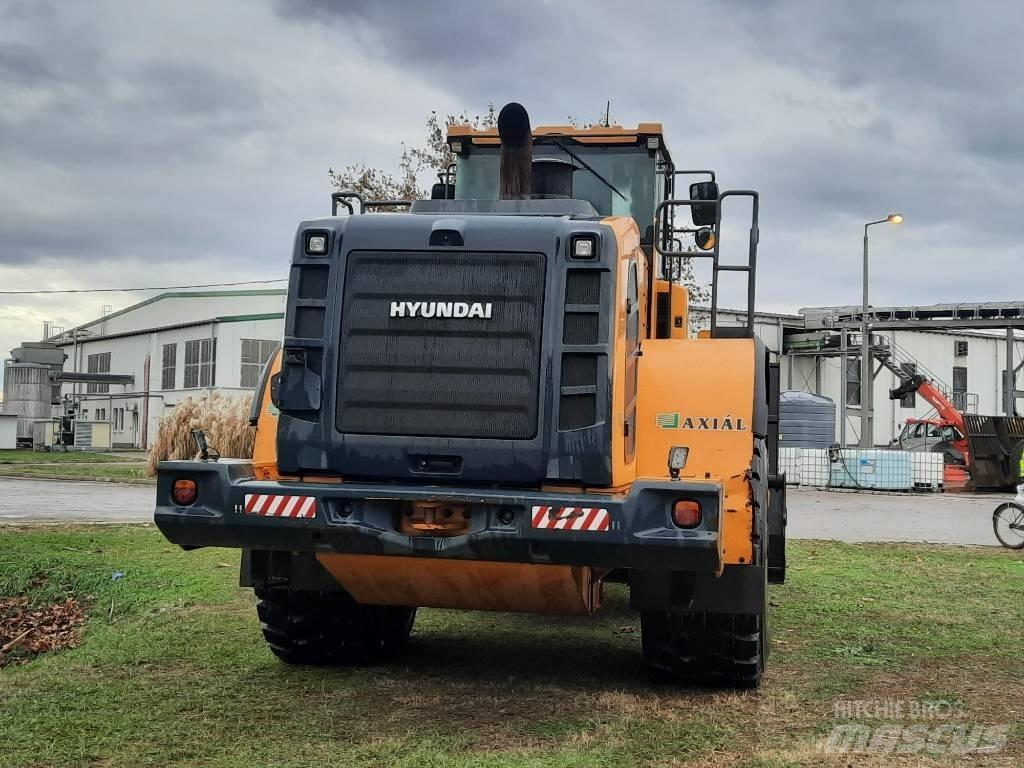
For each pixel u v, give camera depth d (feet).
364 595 19.15
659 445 18.70
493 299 17.30
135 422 181.47
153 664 21.54
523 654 23.22
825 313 159.33
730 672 19.34
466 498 16.47
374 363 17.48
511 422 17.02
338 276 17.75
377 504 16.97
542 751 15.84
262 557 19.48
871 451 89.71
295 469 17.66
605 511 16.14
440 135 91.20
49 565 34.42
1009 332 143.64
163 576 32.37
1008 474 89.30
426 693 19.35
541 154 25.40
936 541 48.88
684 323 25.08
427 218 17.84
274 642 21.08
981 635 25.43
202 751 15.75
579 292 17.15
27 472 93.25
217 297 168.25
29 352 178.91
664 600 18.30
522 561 16.48
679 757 15.64
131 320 190.39
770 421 23.82
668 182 26.48
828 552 42.42
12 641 26.81
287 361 17.75
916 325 146.92
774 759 15.52
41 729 16.75
